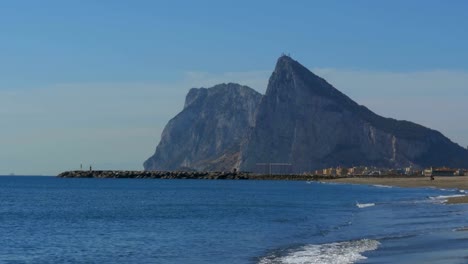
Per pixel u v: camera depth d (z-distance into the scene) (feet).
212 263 107.45
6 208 295.48
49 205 321.52
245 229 170.19
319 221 189.57
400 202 288.30
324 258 101.81
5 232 177.68
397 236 129.49
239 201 349.00
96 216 237.66
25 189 580.30
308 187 649.20
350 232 148.36
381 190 507.71
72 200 374.63
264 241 137.90
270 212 245.86
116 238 155.94
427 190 481.05
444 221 167.32
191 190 558.56
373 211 225.56
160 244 140.46
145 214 245.45
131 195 447.83
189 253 122.72
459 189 492.95
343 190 527.40
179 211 262.06
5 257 126.31
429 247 108.68
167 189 586.45
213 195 443.32
